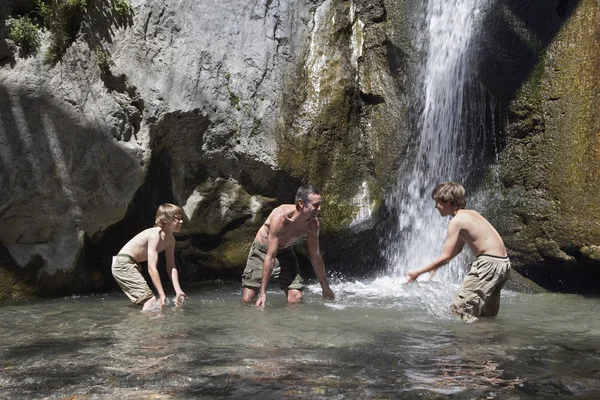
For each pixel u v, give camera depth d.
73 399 3.25
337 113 8.38
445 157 8.37
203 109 7.77
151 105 7.53
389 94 8.59
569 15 7.52
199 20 7.89
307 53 8.50
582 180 7.21
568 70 7.43
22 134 7.10
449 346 4.45
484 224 5.59
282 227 6.16
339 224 8.20
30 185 7.13
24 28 7.13
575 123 7.32
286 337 4.78
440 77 8.38
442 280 7.95
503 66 7.89
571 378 3.60
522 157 7.70
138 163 7.50
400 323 5.34
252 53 8.16
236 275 8.38
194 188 7.98
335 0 8.73
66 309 6.30
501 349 4.36
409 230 8.37
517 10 7.88
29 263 7.19
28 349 4.44
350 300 6.60
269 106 8.16
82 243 7.38
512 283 7.60
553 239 7.36
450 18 8.38
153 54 7.62
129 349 4.39
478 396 3.26
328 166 8.29
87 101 7.37
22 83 7.11
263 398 3.24
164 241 6.53
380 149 8.48
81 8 7.33
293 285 6.45
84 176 7.32
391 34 8.62
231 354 4.21
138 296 6.41
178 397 3.27
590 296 7.09
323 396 3.26
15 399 3.25
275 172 8.05
